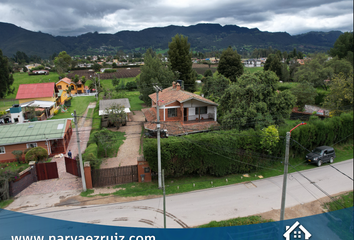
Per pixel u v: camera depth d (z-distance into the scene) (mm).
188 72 63125
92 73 119125
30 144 30047
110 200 20766
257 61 174000
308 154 29750
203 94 44438
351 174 26750
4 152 29453
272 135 25719
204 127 32125
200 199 21234
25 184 22906
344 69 65500
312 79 62250
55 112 50156
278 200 21266
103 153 30141
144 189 22594
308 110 52875
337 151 33781
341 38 89000
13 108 41625
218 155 24875
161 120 33000
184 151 23641
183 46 61969
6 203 20297
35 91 52875
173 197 21516
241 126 28578
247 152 26078
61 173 26062
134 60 199875
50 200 20750
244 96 29859
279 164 28562
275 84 31859
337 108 41281
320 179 25516
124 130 38781
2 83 73312
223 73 64562
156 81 47531
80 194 21688
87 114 49969
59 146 31359
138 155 29844
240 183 24422
